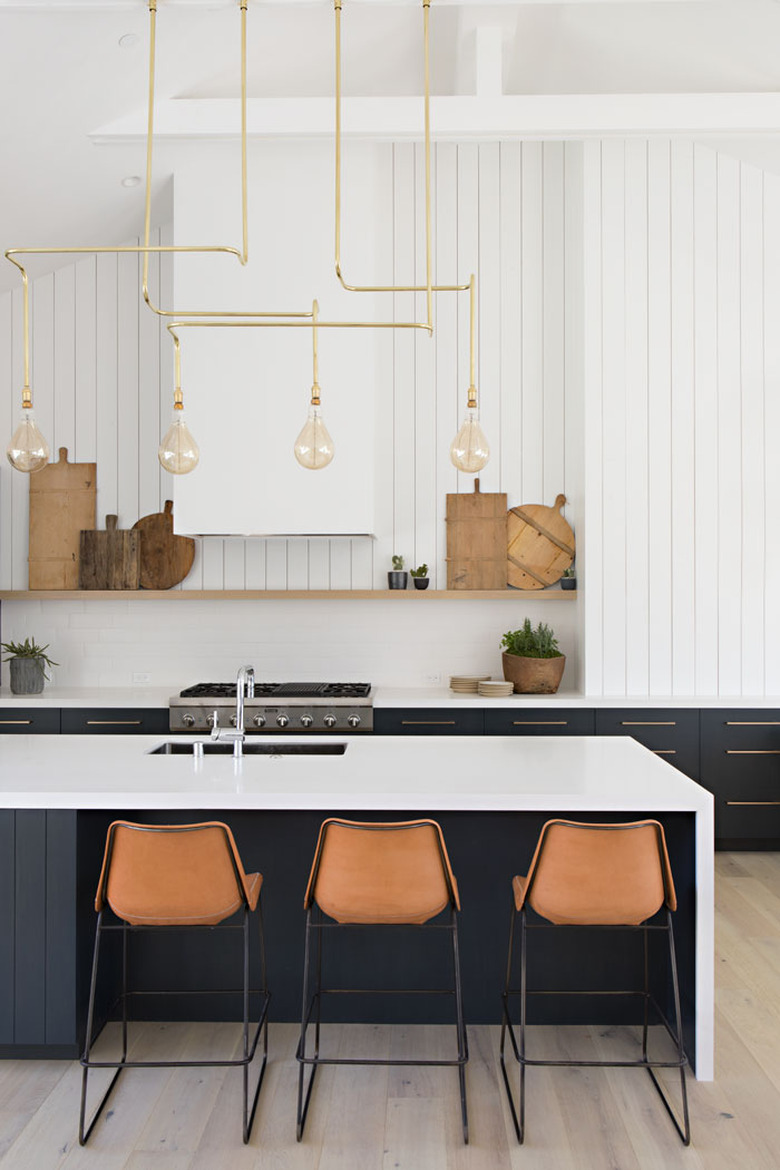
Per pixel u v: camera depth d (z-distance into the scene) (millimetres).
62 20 3775
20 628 5902
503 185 5844
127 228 5738
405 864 2611
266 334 5152
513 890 3078
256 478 5156
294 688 5398
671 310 5375
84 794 2812
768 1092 2742
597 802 2777
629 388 5379
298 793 2785
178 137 4531
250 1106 2695
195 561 5855
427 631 5840
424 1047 3041
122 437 5891
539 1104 2699
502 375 5832
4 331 5906
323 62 4855
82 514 5891
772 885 4590
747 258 5375
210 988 3240
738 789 5121
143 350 5879
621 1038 3111
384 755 3428
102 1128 2576
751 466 5379
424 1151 2465
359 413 5141
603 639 5375
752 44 4461
